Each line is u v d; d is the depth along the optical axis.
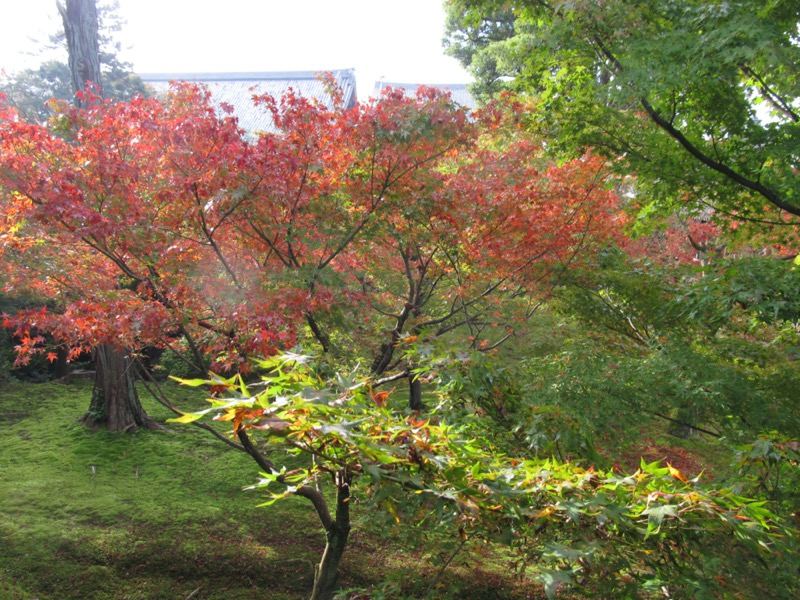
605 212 8.03
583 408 5.39
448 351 4.51
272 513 8.12
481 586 6.02
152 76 25.91
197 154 5.59
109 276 6.55
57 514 7.71
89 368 15.20
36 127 5.57
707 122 7.16
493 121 6.92
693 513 2.65
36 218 5.16
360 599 5.16
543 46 7.09
